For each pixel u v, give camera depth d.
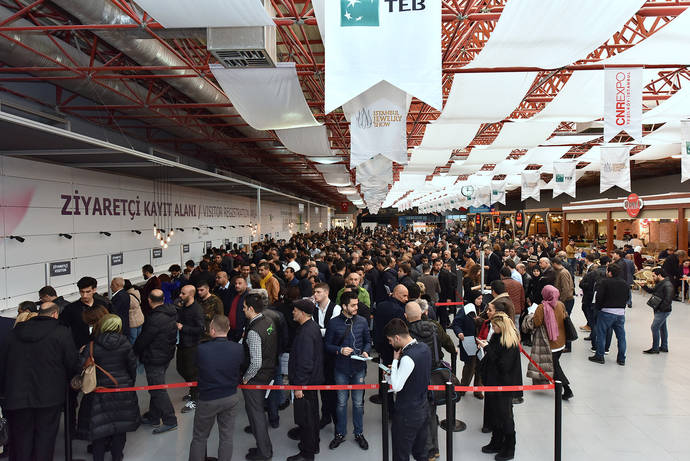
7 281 7.91
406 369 3.39
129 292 6.67
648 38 5.53
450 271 9.33
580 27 4.85
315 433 4.03
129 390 3.95
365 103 5.83
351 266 7.71
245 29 4.95
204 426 3.67
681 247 13.43
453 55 9.47
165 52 7.43
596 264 8.37
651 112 8.45
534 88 9.14
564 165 14.52
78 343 4.96
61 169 9.37
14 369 3.63
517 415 4.99
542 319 5.46
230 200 20.70
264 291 5.08
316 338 4.08
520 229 30.06
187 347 5.15
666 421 4.80
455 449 4.26
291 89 6.09
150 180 13.17
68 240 9.56
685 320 9.80
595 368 6.58
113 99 9.54
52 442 3.79
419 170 14.28
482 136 15.66
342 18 4.66
